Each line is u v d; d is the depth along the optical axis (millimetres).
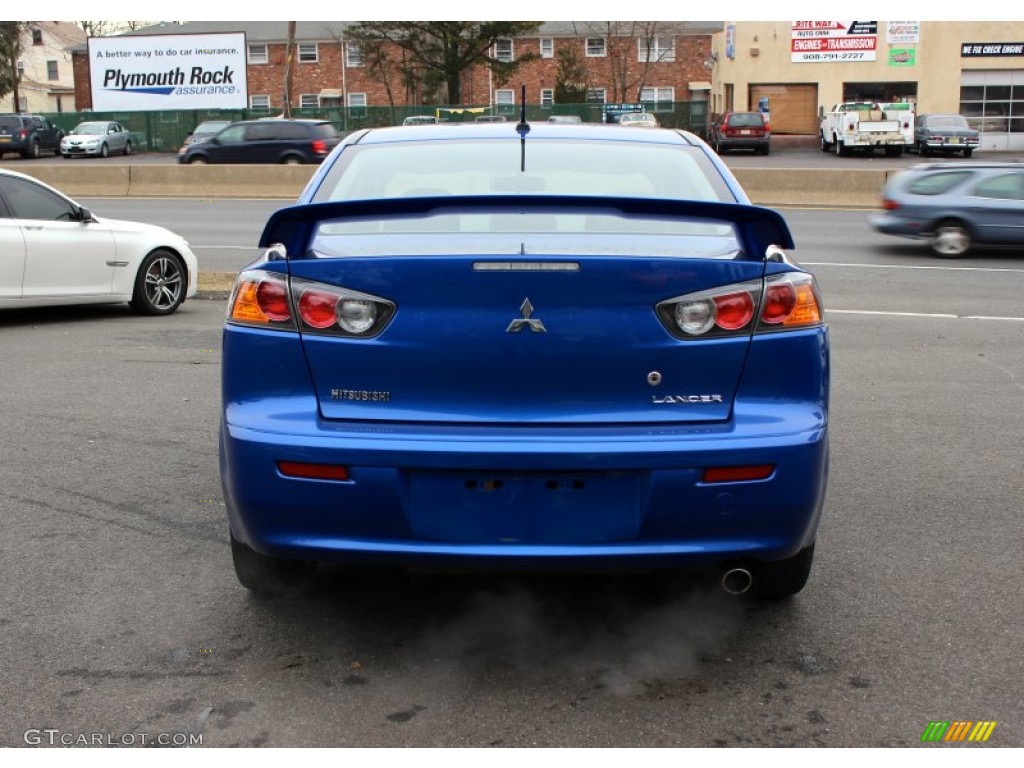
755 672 3508
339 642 3717
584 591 4152
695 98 67062
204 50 54125
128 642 3707
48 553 4484
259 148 32375
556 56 68250
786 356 3289
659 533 3221
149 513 4965
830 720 3217
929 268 14906
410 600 4062
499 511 3211
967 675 3494
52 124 53344
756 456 3197
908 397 7398
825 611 3979
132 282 10516
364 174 4270
